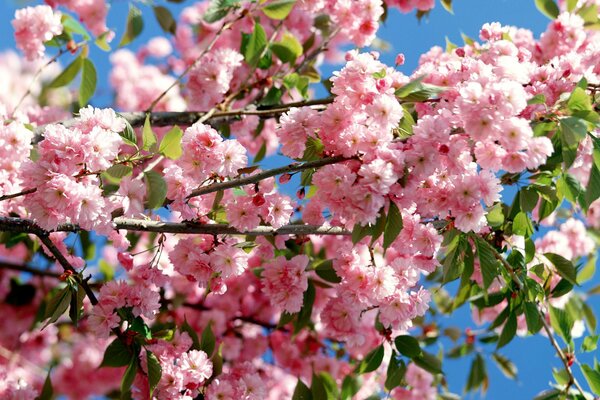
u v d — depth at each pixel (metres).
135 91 5.48
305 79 4.61
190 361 3.28
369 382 5.04
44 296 5.38
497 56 3.58
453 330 5.02
